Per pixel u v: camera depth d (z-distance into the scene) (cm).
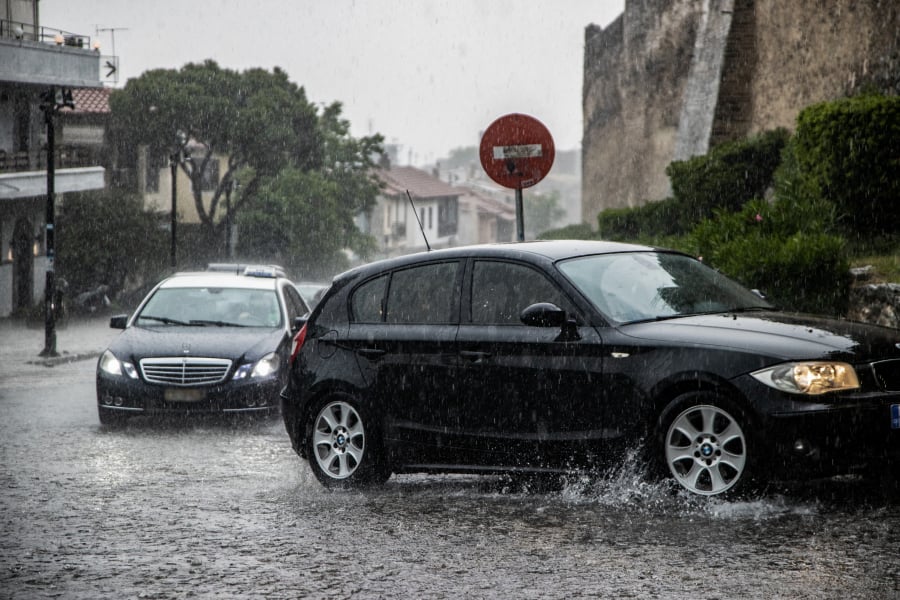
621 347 803
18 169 4200
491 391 861
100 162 5834
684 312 857
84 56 4559
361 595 613
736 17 3206
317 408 966
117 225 5028
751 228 1571
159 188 6228
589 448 813
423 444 901
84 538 773
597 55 5481
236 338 1447
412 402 905
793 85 2869
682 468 784
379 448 930
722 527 725
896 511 757
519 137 1261
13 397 1808
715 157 2631
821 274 1391
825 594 581
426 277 933
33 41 4347
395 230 9600
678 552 671
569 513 793
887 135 1619
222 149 5872
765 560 647
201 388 1387
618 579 623
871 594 579
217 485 982
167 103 5666
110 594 630
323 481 959
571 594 599
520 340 849
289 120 5934
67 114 5612
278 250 5969
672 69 4434
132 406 1391
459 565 668
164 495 934
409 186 10225
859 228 1680
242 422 1459
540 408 835
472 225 12625
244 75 5934
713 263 1477
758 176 2581
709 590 595
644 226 2869
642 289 868
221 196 6425
